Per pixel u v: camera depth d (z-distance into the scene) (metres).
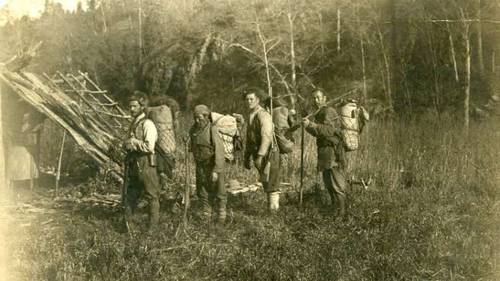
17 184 9.01
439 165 9.49
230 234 6.07
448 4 19.41
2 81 8.52
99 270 4.96
